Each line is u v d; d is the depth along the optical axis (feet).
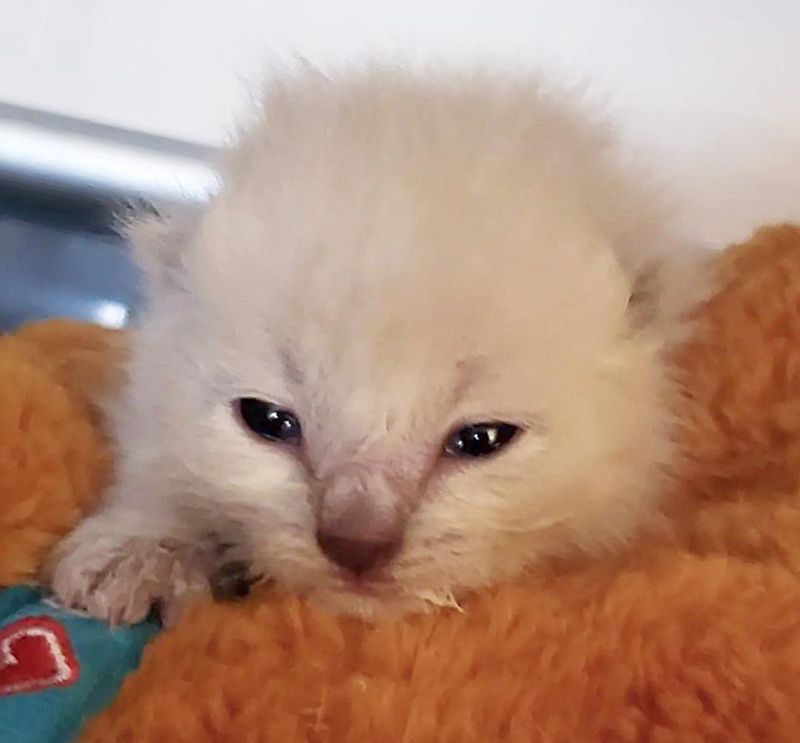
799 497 0.47
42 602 0.47
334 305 0.43
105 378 0.58
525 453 0.45
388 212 0.44
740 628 0.40
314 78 0.56
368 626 0.42
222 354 0.46
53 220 0.81
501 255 0.44
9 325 0.81
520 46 0.77
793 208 0.76
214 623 0.42
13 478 0.48
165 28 0.80
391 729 0.38
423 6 0.77
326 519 0.44
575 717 0.39
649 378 0.50
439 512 0.44
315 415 0.44
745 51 0.74
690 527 0.49
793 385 0.53
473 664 0.40
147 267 0.52
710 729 0.39
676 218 0.59
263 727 0.38
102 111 0.82
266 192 0.46
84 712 0.41
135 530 0.49
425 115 0.49
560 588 0.43
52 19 0.81
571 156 0.51
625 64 0.75
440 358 0.43
